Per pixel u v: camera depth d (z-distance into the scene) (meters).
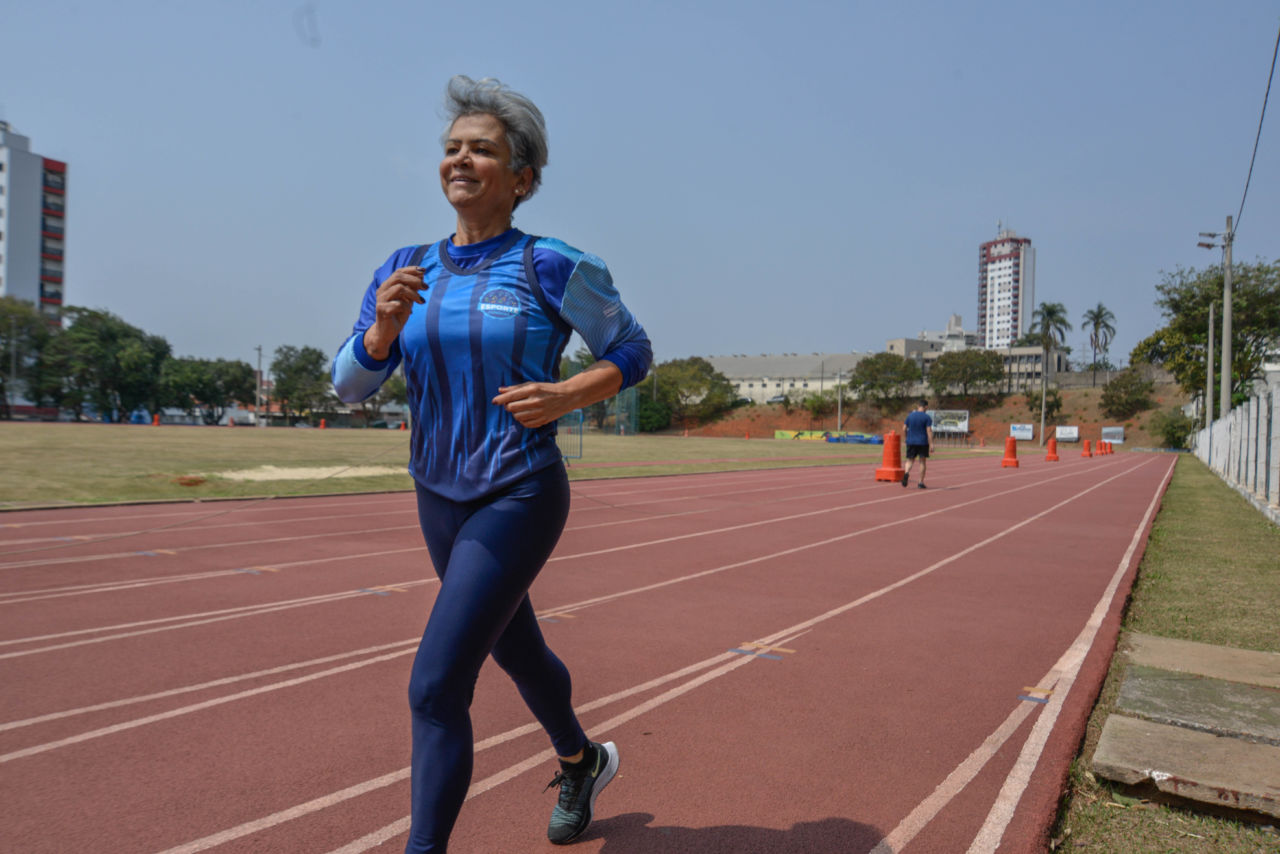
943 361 90.75
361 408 92.38
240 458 18.53
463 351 1.92
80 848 2.34
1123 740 3.12
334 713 3.49
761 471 23.45
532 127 2.04
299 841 2.40
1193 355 47.84
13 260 77.69
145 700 3.62
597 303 1.97
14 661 4.18
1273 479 12.45
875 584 6.68
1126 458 45.56
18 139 78.94
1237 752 2.99
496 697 3.72
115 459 16.77
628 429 42.78
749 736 3.30
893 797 2.75
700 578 6.80
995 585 6.69
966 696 3.84
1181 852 2.43
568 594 6.06
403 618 5.20
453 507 1.97
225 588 6.03
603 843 2.42
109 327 69.75
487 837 2.44
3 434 26.91
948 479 21.44
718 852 2.37
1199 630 5.11
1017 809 2.66
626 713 3.55
